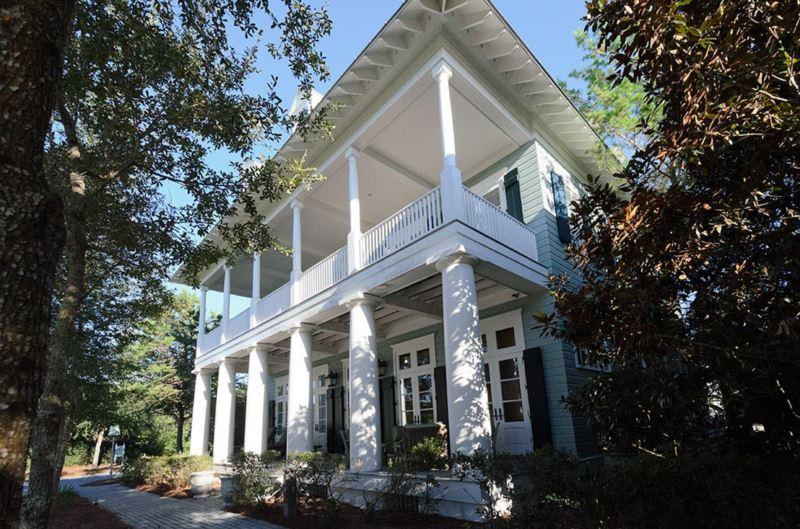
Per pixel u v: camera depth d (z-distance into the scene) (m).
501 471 5.29
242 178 6.38
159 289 9.42
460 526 5.89
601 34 3.87
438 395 9.99
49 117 2.06
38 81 1.98
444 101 7.61
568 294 4.36
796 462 4.09
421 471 6.93
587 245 4.39
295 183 6.61
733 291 3.74
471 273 6.96
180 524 7.88
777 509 3.35
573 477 4.48
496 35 7.88
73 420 10.77
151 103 5.76
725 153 3.64
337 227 14.11
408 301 9.27
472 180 10.86
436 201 7.48
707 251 3.58
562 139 10.88
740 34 3.30
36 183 1.96
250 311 12.82
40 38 2.00
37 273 1.90
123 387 17.59
